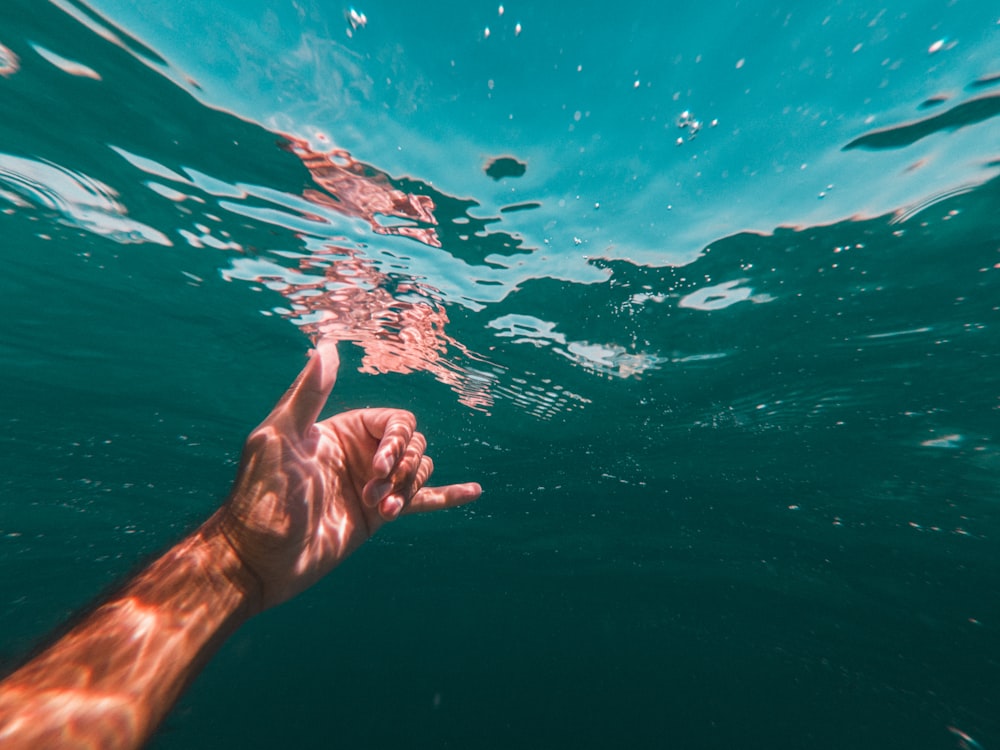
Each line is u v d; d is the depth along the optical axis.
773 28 0.98
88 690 0.20
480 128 1.18
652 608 4.99
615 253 1.54
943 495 2.41
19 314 1.88
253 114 1.15
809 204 1.30
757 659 4.73
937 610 2.96
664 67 1.05
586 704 4.66
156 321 1.99
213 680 5.43
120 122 1.18
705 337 1.90
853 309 1.64
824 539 3.08
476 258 1.62
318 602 7.17
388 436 0.25
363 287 1.82
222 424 2.78
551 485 3.46
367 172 1.29
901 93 1.03
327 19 0.99
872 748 3.24
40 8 0.95
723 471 2.86
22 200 1.42
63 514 3.70
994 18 0.90
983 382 1.80
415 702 4.83
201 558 0.25
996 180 1.15
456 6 0.98
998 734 2.71
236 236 1.57
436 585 6.34
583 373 2.25
